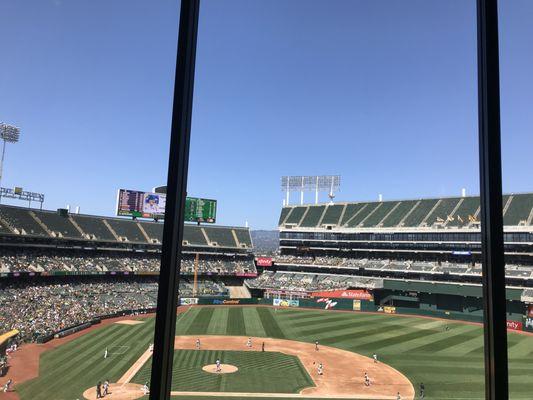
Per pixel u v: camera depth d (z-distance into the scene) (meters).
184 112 6.20
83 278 75.62
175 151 6.04
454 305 78.06
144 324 60.00
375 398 32.38
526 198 79.25
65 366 38.12
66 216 81.62
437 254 85.38
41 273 65.38
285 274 99.12
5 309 54.06
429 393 33.62
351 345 51.22
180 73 6.26
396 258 90.62
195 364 40.09
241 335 55.44
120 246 85.19
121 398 30.38
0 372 35.53
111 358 41.09
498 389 5.37
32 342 46.59
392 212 95.81
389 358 45.06
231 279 97.88
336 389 34.34
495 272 5.52
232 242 102.25
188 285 90.31
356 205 104.25
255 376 37.09
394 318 72.00
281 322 66.31
